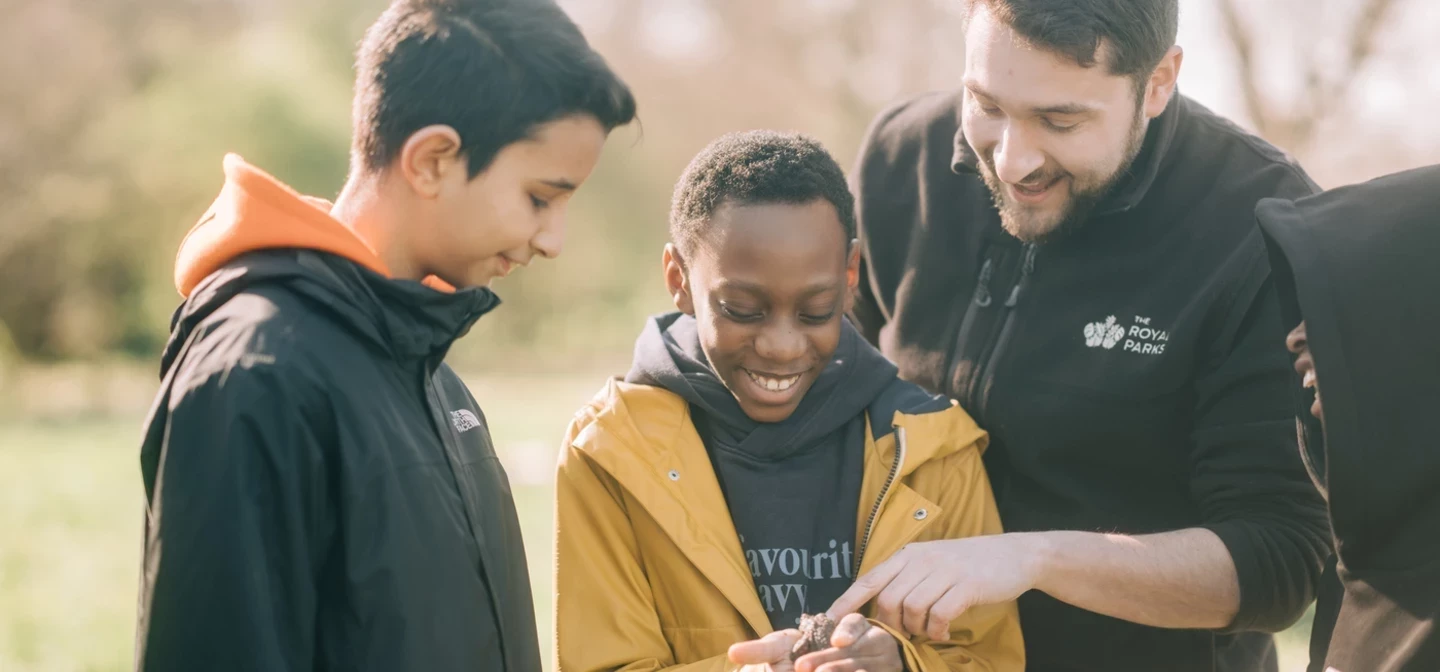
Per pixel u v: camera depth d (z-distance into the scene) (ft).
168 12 61.36
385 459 4.65
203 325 4.61
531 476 26.63
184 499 4.33
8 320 55.77
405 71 4.89
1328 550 5.92
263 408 4.40
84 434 37.63
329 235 4.75
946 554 5.45
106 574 19.12
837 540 6.20
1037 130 5.74
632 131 71.67
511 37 4.93
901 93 53.78
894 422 6.30
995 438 6.66
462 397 5.94
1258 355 5.92
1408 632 4.69
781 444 6.28
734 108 65.10
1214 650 6.57
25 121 55.57
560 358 71.97
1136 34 5.53
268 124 57.77
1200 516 6.52
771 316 5.82
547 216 5.15
